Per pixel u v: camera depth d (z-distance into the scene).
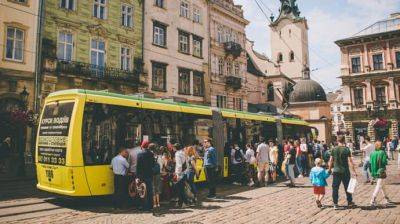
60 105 11.48
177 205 11.40
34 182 17.55
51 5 23.52
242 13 44.19
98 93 11.74
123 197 10.93
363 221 8.80
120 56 28.16
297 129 25.62
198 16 37.16
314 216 9.52
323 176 10.88
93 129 11.22
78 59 25.03
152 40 31.19
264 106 49.94
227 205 11.34
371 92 47.47
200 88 36.41
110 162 11.48
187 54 34.81
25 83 21.83
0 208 10.80
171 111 14.52
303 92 57.31
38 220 9.26
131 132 12.48
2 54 20.91
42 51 22.75
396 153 36.75
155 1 31.83
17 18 21.67
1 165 19.36
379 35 46.69
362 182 16.72
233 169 17.20
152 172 10.50
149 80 30.38
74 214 10.08
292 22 65.06
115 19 27.92
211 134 16.67
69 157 10.60
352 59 49.44
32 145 21.38
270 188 15.45
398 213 9.67
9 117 19.31
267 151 16.38
